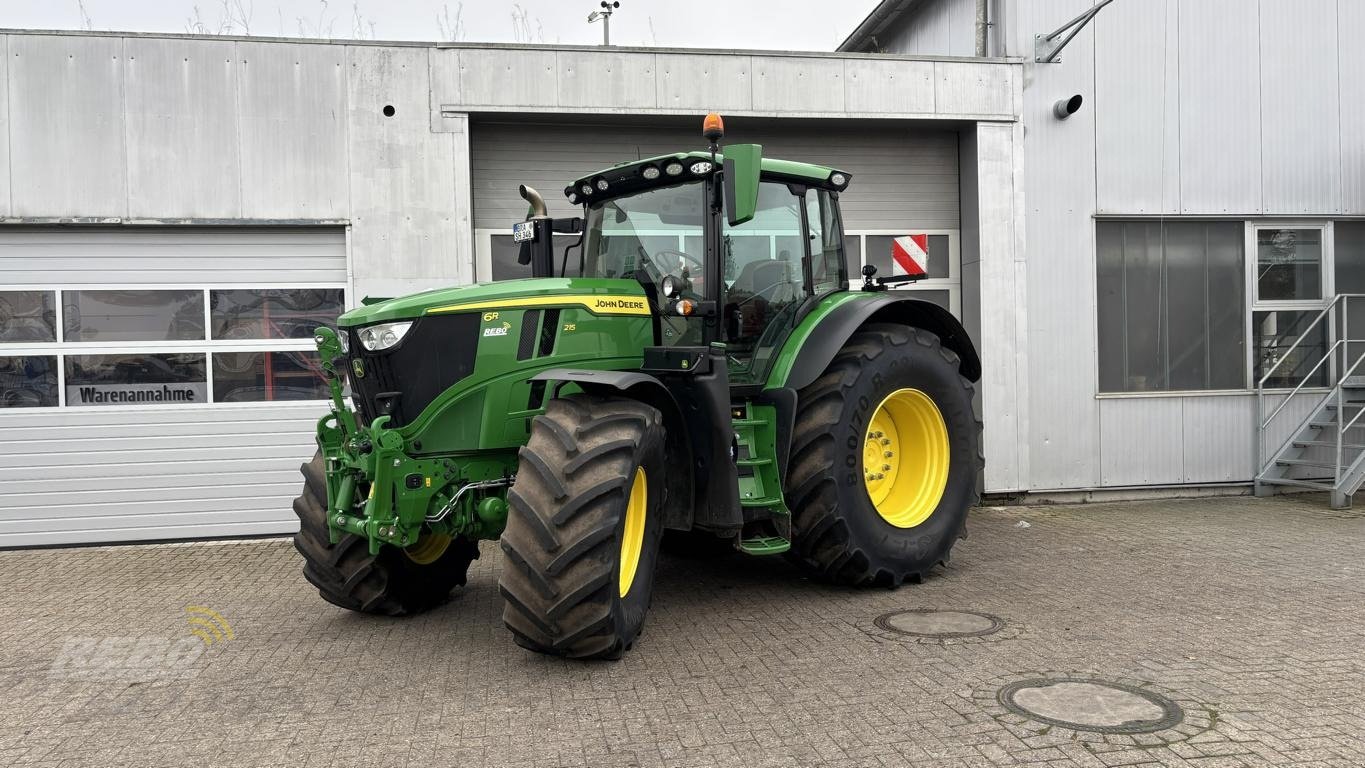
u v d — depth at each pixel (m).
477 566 6.59
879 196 8.91
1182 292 9.16
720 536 4.86
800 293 5.68
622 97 8.02
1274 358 9.34
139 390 7.59
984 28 8.95
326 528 4.99
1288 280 9.38
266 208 7.59
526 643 4.16
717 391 4.64
